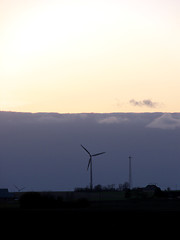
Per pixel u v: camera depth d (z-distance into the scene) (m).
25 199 164.75
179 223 125.19
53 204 167.88
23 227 120.12
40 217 132.88
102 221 127.75
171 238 110.75
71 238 110.75
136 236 111.69
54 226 121.38
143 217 133.50
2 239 109.06
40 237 110.50
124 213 141.38
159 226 122.25
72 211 147.25
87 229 118.25
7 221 127.06
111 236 112.69
